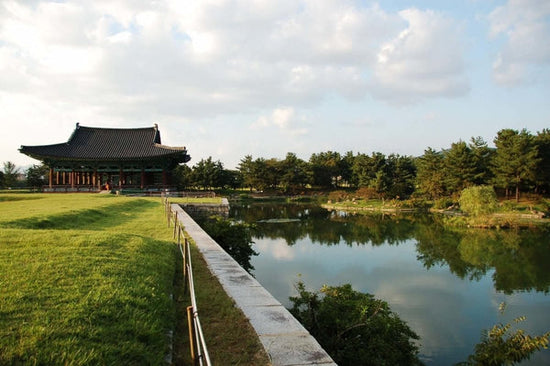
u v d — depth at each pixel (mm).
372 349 9727
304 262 26000
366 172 93312
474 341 13867
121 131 69188
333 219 52875
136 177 64375
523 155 59406
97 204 30797
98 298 6766
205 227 26047
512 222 45688
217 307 8188
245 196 93125
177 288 9547
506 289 20422
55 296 6711
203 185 91688
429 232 40688
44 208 25547
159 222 23188
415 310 17109
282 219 52594
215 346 6297
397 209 65125
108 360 5008
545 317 16438
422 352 12922
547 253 29844
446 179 66062
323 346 9914
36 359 4660
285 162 98750
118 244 11594
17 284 7137
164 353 5875
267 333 6797
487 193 45906
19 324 5539
